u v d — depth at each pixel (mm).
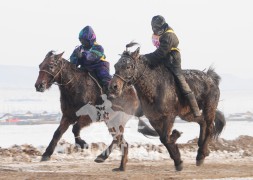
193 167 14922
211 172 13742
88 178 12375
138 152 18547
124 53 12883
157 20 13625
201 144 14984
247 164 15844
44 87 15102
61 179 12203
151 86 13000
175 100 13375
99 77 15648
